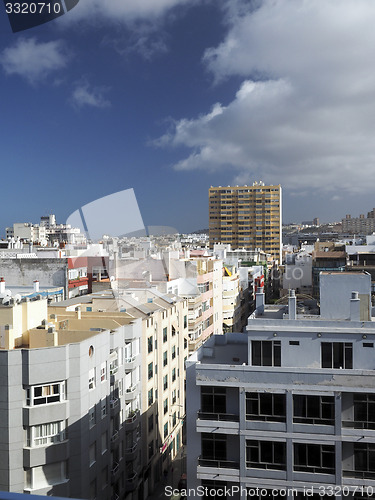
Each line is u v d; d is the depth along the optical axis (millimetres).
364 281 25203
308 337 24250
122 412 32156
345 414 23234
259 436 23750
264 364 24781
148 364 37812
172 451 44125
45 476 24266
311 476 23094
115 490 30625
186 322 50875
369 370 22609
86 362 26109
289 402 23422
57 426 24750
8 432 23578
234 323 77312
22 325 28188
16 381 23766
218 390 24766
